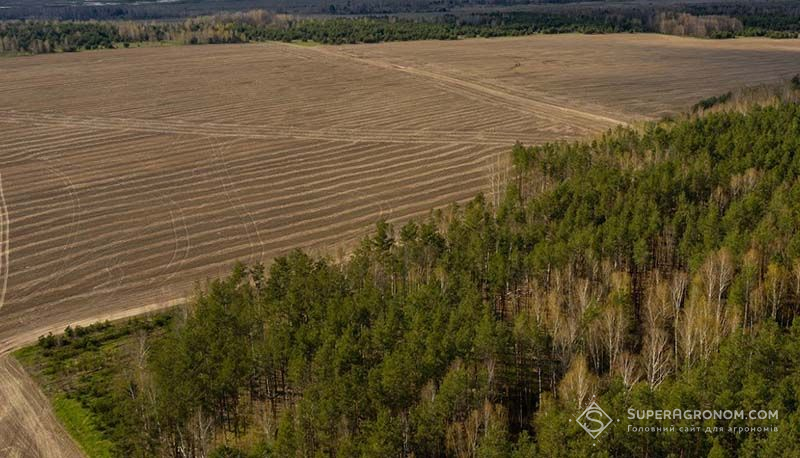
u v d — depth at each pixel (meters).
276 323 61.41
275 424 55.00
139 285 81.75
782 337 52.19
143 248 91.62
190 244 92.88
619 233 69.31
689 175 82.38
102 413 57.31
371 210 104.25
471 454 47.28
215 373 54.72
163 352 58.31
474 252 68.69
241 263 79.19
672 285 65.81
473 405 49.81
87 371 64.44
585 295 62.06
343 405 49.41
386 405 50.53
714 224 70.19
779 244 66.00
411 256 71.25
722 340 54.25
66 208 105.81
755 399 45.12
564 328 56.91
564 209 79.19
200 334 57.59
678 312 61.22
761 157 86.06
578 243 68.19
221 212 104.06
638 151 96.94
